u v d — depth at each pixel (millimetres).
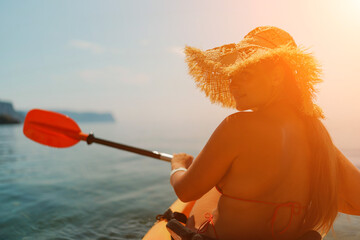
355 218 2211
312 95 727
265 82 697
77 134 2137
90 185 4273
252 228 719
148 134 24672
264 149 672
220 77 842
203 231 824
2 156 8664
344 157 829
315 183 723
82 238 2291
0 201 3422
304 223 757
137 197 3520
